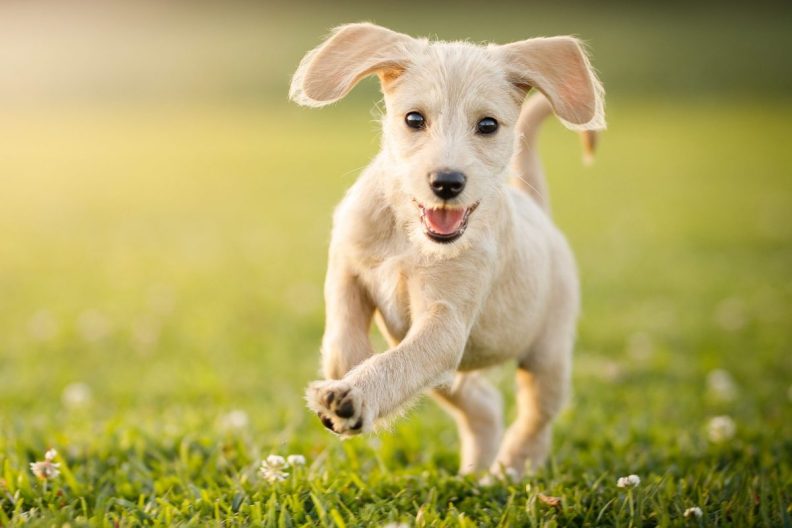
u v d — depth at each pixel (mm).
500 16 52406
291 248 16141
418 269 5035
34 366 9383
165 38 46625
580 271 14516
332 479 5387
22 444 6062
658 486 5254
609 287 13492
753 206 20547
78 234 17062
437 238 4883
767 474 5914
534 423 6270
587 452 6734
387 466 6090
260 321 11398
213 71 41156
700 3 56188
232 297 12602
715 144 30078
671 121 34625
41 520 4543
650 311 12148
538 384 6203
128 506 5016
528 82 5281
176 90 38906
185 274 14016
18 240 16375
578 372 9336
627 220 18953
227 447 6168
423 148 4988
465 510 5098
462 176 4828
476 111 5105
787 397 8469
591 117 5285
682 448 6633
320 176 24172
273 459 5305
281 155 27516
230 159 26781
